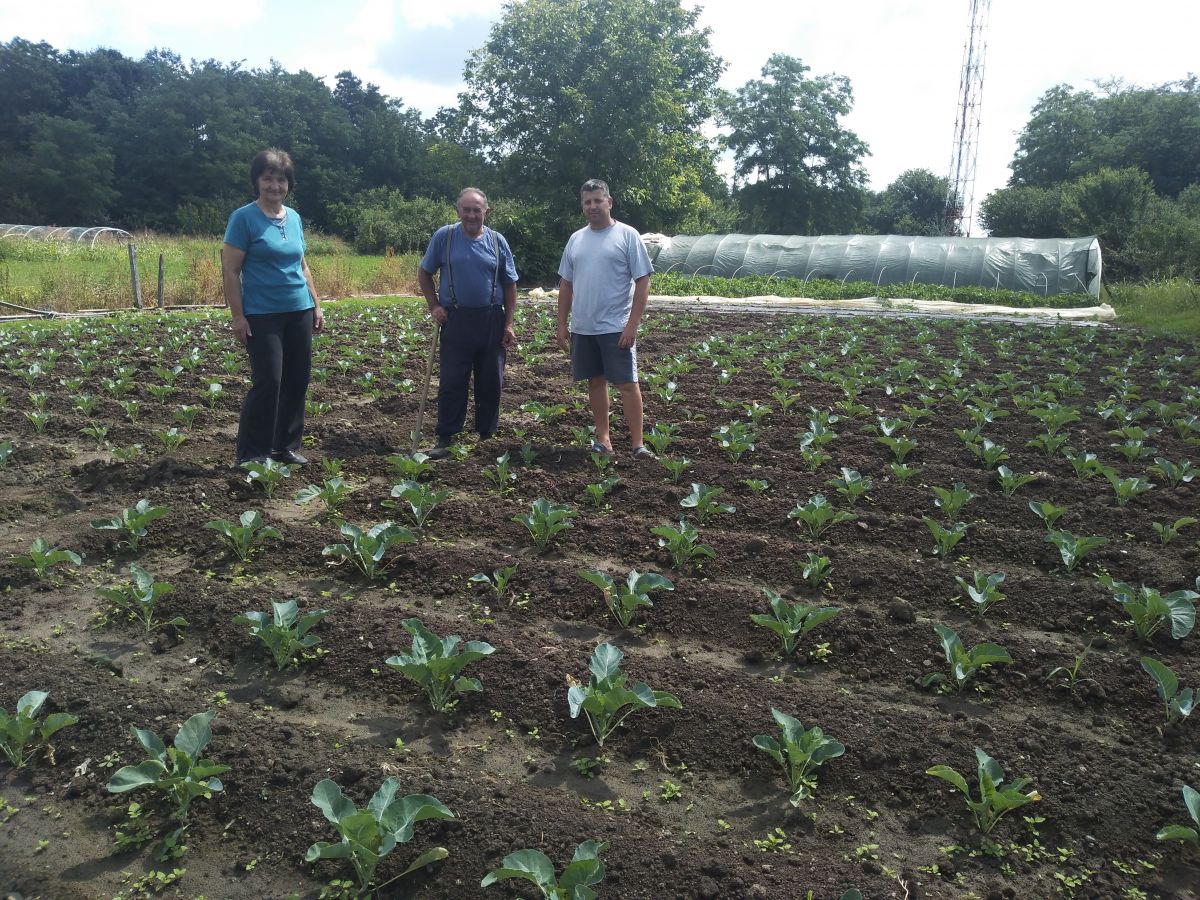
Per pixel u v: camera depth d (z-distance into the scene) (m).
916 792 3.25
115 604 4.60
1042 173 67.44
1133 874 2.89
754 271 30.47
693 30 44.97
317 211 69.38
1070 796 3.20
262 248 6.55
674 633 4.42
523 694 3.81
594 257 6.96
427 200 52.84
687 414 8.68
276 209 6.73
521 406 9.44
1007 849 3.00
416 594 4.80
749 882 2.82
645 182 38.38
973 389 10.20
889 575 4.94
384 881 2.82
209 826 3.06
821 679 4.03
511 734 3.60
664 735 3.57
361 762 3.34
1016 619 4.54
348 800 2.87
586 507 6.11
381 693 3.87
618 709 3.66
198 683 3.94
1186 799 2.89
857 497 6.19
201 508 5.82
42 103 69.44
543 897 2.74
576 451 7.28
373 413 8.95
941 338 15.54
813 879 2.85
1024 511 5.97
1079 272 27.28
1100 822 3.10
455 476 6.69
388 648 4.14
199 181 64.31
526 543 5.47
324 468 6.88
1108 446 7.62
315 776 3.25
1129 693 3.85
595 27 36.81
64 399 8.99
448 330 7.30
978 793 3.22
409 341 13.55
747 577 5.01
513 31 38.09
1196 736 3.57
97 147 61.25
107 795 3.21
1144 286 27.81
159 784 3.07
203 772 3.07
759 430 8.16
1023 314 21.81
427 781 3.23
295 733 3.54
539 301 22.50
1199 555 5.28
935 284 28.05
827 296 25.86
